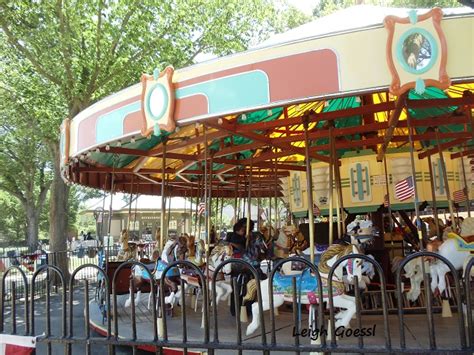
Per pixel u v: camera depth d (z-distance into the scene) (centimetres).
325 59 394
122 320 746
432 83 364
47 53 1393
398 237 895
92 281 1652
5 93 1593
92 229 5369
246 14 1723
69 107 1517
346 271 565
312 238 550
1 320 458
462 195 877
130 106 521
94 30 1445
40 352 699
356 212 834
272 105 412
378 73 378
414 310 664
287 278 540
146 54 1518
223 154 802
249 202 814
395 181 823
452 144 792
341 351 330
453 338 507
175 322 699
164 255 751
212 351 361
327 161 809
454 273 319
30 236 2961
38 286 1483
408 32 368
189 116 458
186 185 1422
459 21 363
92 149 602
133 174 1107
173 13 1545
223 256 722
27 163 2589
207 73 446
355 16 646
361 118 855
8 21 1395
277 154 839
